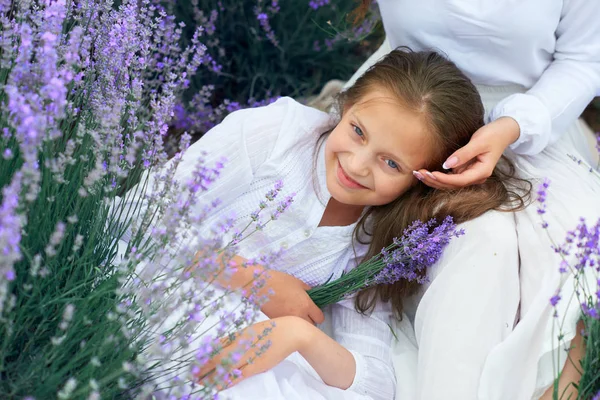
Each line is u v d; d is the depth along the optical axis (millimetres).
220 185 1791
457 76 1754
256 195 1814
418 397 1592
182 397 1224
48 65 1131
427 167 1717
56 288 1295
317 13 2691
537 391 1562
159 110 1535
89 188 1253
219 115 2600
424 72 1694
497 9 1854
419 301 1836
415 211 1727
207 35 2691
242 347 1227
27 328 1231
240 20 2717
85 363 1275
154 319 1213
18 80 1179
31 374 1147
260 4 2652
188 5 2588
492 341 1568
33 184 1034
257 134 1812
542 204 1715
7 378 1180
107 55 1514
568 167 1911
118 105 1290
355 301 1822
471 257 1612
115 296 1379
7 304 1141
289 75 2719
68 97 1383
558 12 1890
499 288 1595
